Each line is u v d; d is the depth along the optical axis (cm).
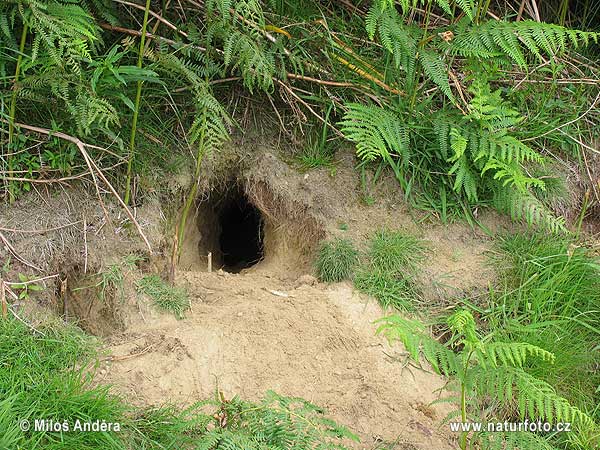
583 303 248
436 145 264
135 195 248
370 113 254
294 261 267
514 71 293
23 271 227
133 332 226
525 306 246
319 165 268
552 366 229
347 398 216
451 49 253
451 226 262
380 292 243
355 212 262
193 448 196
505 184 253
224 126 262
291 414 187
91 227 239
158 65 242
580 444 214
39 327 216
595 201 284
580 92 292
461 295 247
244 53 241
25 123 237
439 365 228
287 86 265
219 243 304
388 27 248
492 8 306
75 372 205
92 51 238
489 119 256
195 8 260
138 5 247
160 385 212
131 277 237
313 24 273
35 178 236
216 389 202
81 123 221
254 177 269
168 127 261
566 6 297
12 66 232
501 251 258
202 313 235
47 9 215
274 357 223
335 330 230
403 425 213
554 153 286
